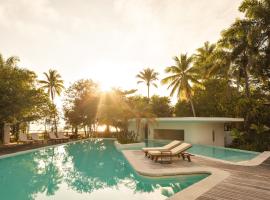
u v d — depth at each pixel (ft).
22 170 45.55
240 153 63.82
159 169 38.24
